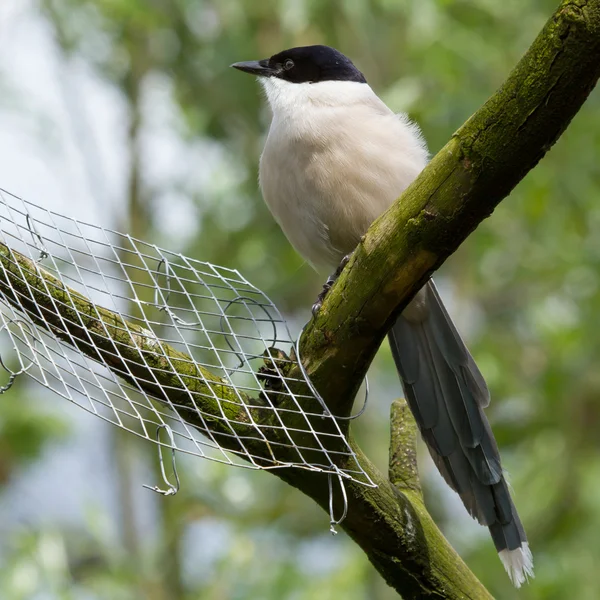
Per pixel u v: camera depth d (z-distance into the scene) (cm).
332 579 1112
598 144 1265
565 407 1298
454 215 485
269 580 1123
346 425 546
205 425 542
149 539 1246
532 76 448
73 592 1060
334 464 538
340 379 534
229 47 1329
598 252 1286
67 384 546
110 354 546
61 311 549
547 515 1246
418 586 573
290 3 1196
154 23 1273
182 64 1370
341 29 1306
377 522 561
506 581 1181
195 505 1201
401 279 506
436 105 1213
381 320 518
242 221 1338
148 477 1288
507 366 1338
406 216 495
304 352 539
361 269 511
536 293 1367
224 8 1327
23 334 557
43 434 1193
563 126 455
